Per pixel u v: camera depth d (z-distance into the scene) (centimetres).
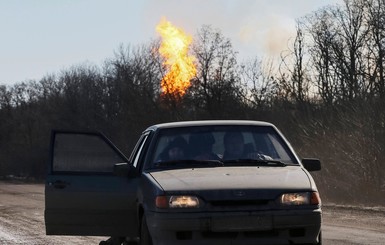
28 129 17650
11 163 16112
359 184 4784
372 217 3422
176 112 9919
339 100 6216
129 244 2136
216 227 1572
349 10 9675
